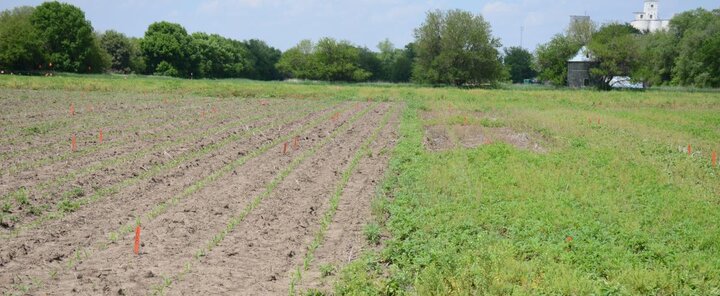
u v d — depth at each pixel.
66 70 92.69
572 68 104.62
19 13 104.81
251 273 10.78
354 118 37.84
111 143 23.80
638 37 114.25
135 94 50.59
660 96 65.69
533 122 35.28
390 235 13.08
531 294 9.49
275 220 14.09
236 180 18.12
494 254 11.12
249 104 45.81
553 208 14.95
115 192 16.12
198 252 11.66
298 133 29.23
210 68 120.81
